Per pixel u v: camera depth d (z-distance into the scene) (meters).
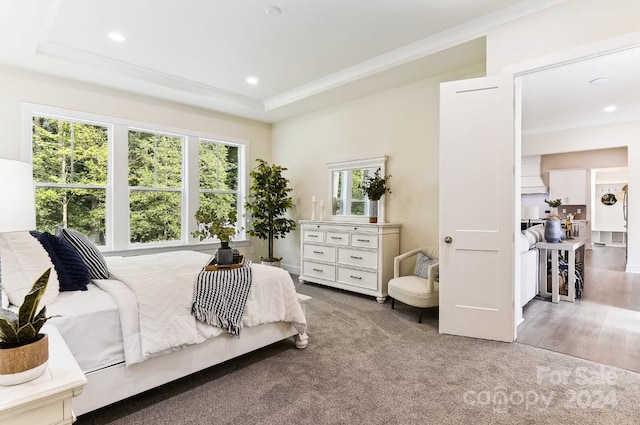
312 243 5.07
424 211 4.20
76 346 1.69
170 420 1.84
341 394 2.10
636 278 5.56
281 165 6.17
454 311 3.08
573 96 4.87
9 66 3.69
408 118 4.34
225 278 2.35
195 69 4.15
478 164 2.97
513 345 2.84
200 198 5.41
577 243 4.29
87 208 4.30
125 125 4.54
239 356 2.64
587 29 2.52
